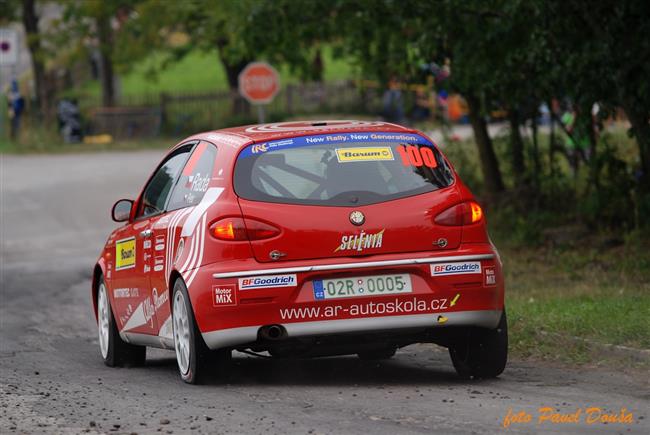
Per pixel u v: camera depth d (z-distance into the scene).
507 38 50.12
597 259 50.03
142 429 21.64
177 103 154.12
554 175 63.28
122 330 31.81
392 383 26.98
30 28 154.38
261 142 26.33
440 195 26.11
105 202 91.00
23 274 60.34
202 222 25.88
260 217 25.36
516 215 61.72
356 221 25.42
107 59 155.38
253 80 70.81
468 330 26.67
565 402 23.58
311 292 25.14
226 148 26.78
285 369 30.05
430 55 54.44
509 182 68.75
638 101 45.56
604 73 45.16
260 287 25.03
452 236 25.88
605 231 56.00
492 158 65.69
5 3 155.38
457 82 54.75
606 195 55.06
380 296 25.27
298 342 25.48
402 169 26.25
